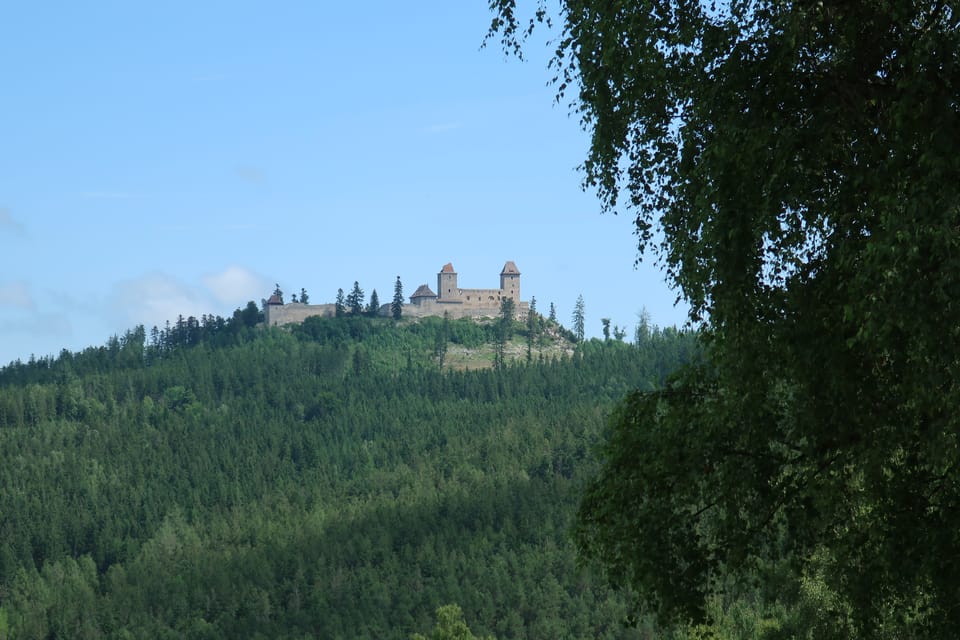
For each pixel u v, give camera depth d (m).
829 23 59.12
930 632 58.69
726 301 59.44
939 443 52.31
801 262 61.44
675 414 66.50
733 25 61.28
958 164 49.91
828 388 58.66
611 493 67.06
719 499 64.12
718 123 61.22
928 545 56.38
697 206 61.75
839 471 61.75
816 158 57.94
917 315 48.97
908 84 52.25
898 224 50.00
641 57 63.12
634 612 67.50
